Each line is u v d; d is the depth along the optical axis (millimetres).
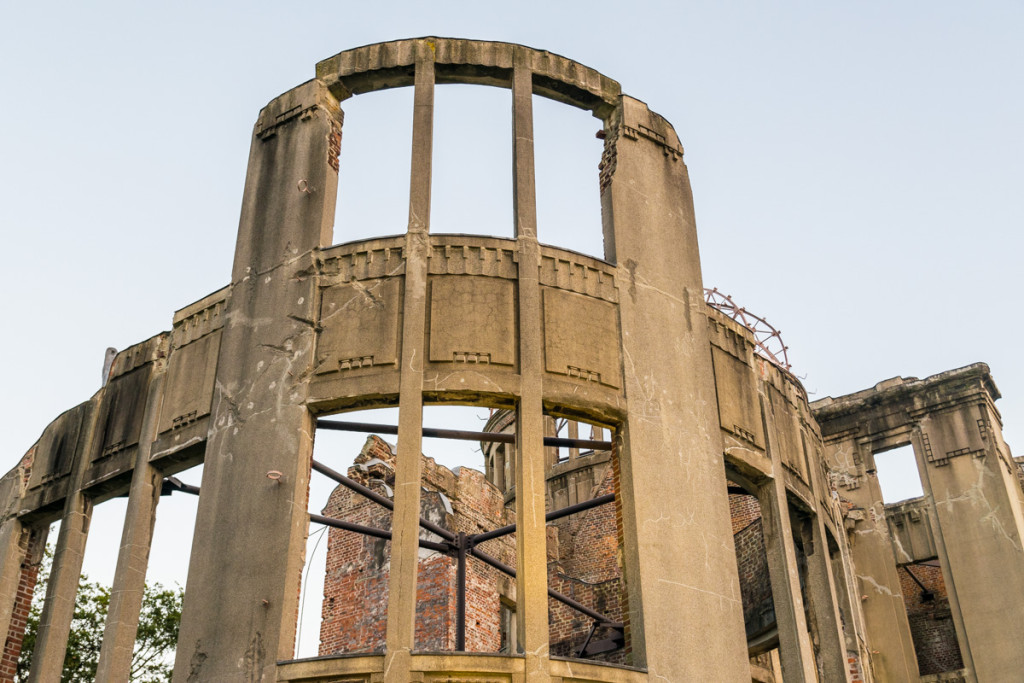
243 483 15406
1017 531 24984
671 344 17172
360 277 16344
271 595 14289
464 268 16141
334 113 18609
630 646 14711
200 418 16672
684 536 15562
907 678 24641
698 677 14539
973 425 26656
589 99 18938
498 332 15742
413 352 15391
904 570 31297
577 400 15578
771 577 17109
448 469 27219
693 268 18375
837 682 17562
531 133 17609
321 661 13492
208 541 15172
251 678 13750
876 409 28172
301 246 17094
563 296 16359
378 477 27906
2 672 18562
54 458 19359
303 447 15344
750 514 28609
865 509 27078
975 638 24547
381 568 26625
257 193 18281
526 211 16828
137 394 18156
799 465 19031
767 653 24141
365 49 18406
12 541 19344
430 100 17594
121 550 16359
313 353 16000
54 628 17094
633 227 17875
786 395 19609
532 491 14570
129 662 15602
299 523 14898
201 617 14578
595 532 30984
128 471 17406
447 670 13250
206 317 17703
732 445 17203
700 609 15125
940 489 26422
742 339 18781
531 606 13828
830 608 18219
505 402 15500
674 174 19203
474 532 26812
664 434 16203
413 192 16766
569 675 13586
